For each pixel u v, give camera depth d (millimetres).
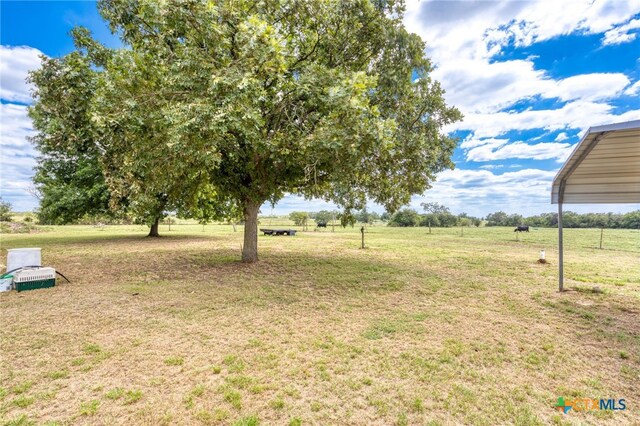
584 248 16297
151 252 13242
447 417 2539
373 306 5652
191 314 5113
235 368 3318
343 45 9133
